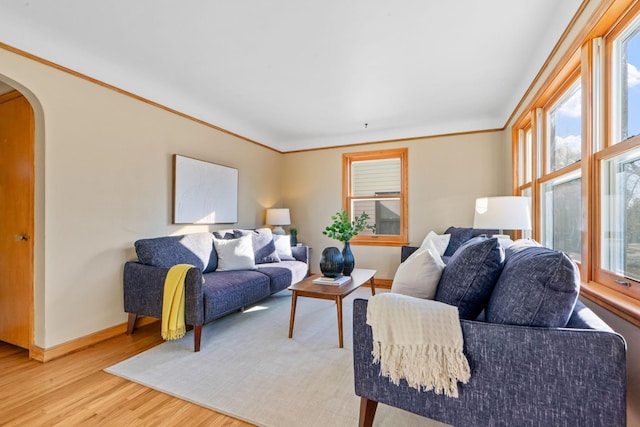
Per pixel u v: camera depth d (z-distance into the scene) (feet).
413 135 14.40
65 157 7.59
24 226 7.65
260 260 12.50
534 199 8.84
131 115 9.23
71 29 6.95
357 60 8.32
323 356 7.27
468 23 6.70
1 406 5.39
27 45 6.84
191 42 7.47
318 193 16.42
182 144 11.00
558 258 3.56
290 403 5.45
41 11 6.33
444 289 4.63
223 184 12.78
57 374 6.50
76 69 7.79
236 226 13.74
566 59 6.24
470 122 13.42
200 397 5.64
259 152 15.38
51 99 7.30
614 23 4.98
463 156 13.60
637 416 3.79
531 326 3.48
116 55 8.05
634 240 4.53
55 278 7.38
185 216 10.95
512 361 3.43
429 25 6.78
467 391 3.64
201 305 7.67
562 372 3.24
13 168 7.88
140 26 6.84
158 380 6.22
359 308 4.33
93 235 8.20
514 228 7.61
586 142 5.45
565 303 3.43
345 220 10.58
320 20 6.62
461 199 13.62
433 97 10.89
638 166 4.44
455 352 3.63
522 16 6.46
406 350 3.84
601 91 5.30
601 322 3.56
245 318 9.99
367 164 15.90
